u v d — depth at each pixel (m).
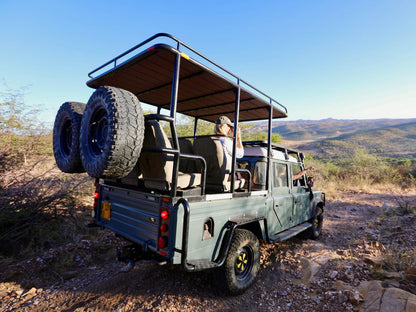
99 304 2.88
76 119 3.22
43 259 3.81
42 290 3.17
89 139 2.67
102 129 2.59
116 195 3.44
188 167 3.62
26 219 4.21
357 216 7.55
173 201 2.48
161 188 2.79
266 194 3.83
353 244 4.89
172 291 3.14
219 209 2.95
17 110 4.95
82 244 4.34
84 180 5.22
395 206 8.25
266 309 2.85
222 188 3.23
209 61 2.88
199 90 3.93
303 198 5.01
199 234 2.68
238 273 3.17
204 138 3.31
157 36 2.47
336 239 5.49
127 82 3.71
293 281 3.47
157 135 2.76
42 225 4.48
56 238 4.49
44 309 2.79
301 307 2.86
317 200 5.49
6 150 4.50
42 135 5.23
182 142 3.71
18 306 2.84
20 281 3.36
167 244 2.48
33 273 3.53
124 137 2.23
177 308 2.80
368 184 14.35
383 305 2.55
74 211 5.54
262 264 4.04
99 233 4.84
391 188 13.38
